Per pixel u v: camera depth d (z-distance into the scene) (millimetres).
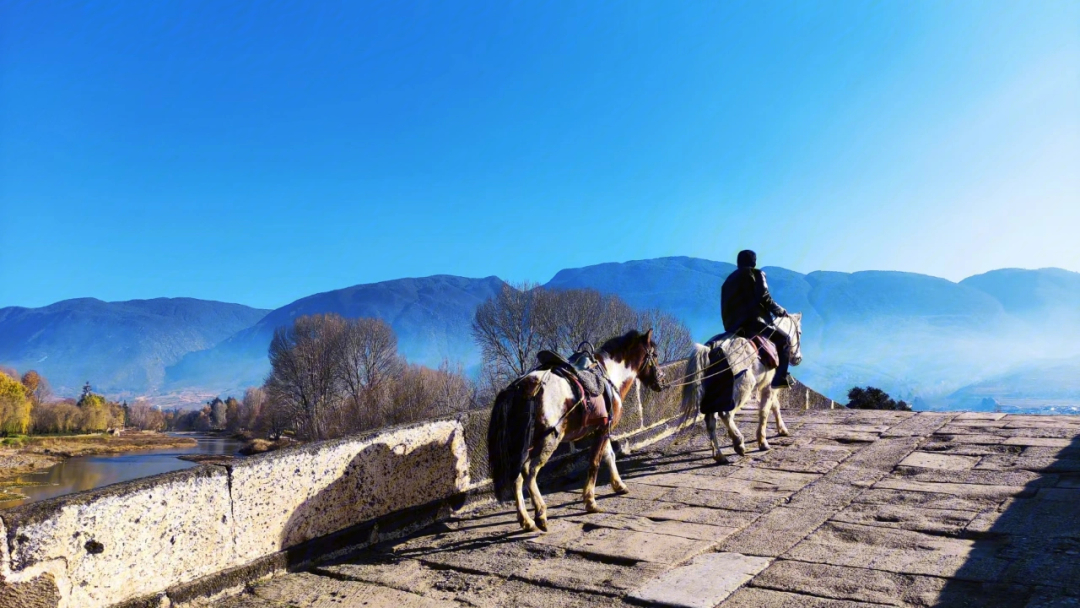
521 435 7723
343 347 96562
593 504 8805
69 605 5449
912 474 9578
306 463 7383
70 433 172375
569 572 6836
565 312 70000
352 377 95688
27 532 5238
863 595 5820
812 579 6238
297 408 98625
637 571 6738
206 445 155000
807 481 9617
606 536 7820
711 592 6125
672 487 9766
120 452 140625
